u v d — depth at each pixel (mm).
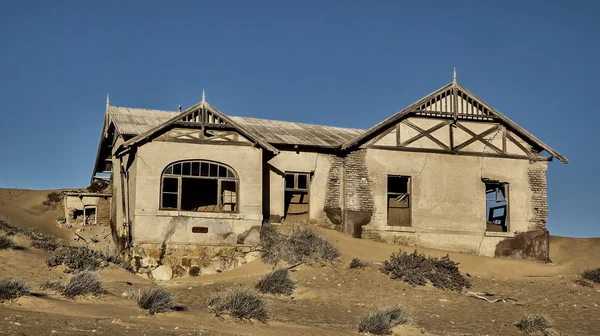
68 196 40406
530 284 29109
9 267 23172
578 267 33469
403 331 19328
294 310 21719
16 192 53969
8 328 13641
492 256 34344
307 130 36375
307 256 28469
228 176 30062
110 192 40594
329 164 34156
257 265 28281
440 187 34312
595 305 25641
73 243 36344
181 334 14938
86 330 14273
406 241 33531
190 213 29188
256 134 33750
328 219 33719
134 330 14781
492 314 23422
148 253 28375
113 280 24016
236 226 29609
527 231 34938
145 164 29078
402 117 34312
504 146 35312
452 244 34000
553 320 23188
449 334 19906
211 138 30000
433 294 25266
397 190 36062
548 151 35406
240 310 18328
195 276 28547
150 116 33375
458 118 34938
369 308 22812
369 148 33812
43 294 18484
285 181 33969
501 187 35906
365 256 30578
